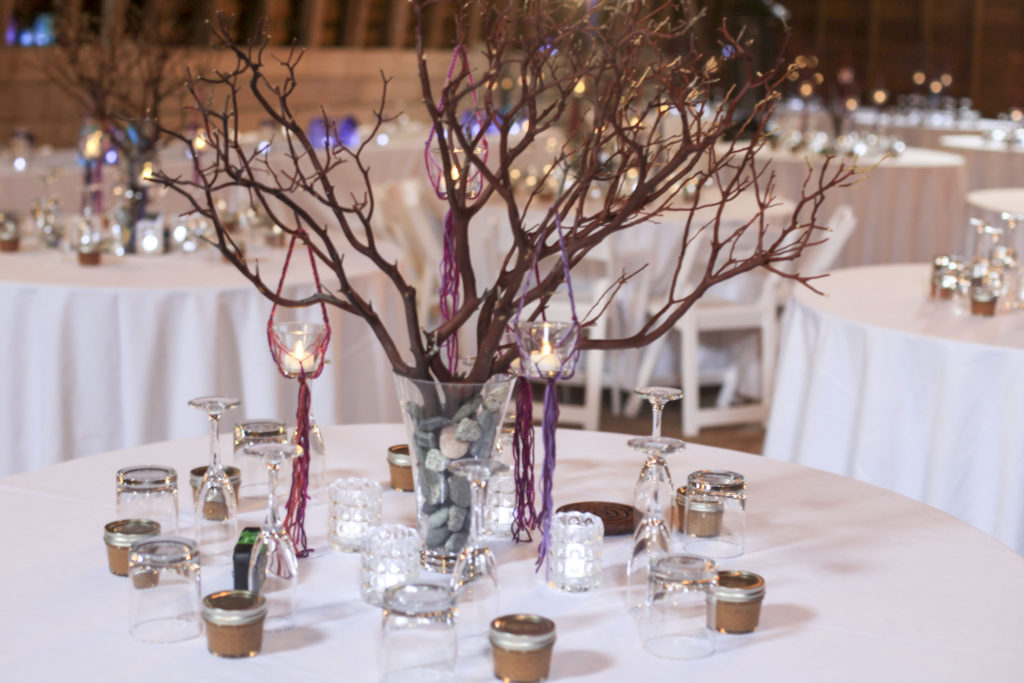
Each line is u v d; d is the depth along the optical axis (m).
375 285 3.60
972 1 13.25
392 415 3.67
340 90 11.19
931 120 10.79
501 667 1.28
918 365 2.89
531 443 1.68
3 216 3.80
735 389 5.49
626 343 1.52
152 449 2.10
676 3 1.54
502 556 1.67
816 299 3.36
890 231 7.02
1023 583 1.58
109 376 3.22
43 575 1.56
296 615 1.45
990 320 3.08
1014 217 3.18
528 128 1.45
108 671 1.29
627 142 1.40
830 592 1.54
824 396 3.11
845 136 7.87
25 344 3.24
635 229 4.89
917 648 1.38
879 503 1.90
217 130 1.44
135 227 3.82
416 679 1.24
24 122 7.80
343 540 1.67
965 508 2.82
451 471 1.49
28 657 1.33
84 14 4.27
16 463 3.29
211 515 1.59
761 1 7.71
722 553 1.66
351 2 11.23
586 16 1.41
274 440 1.82
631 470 2.04
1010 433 2.73
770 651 1.37
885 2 13.28
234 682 1.27
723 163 1.47
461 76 1.42
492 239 4.62
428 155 1.65
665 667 1.33
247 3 9.66
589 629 1.43
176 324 3.22
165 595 1.37
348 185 6.46
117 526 1.56
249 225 4.09
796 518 1.83
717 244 1.50
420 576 1.54
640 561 1.48
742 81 7.69
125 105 3.91
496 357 1.57
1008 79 13.30
